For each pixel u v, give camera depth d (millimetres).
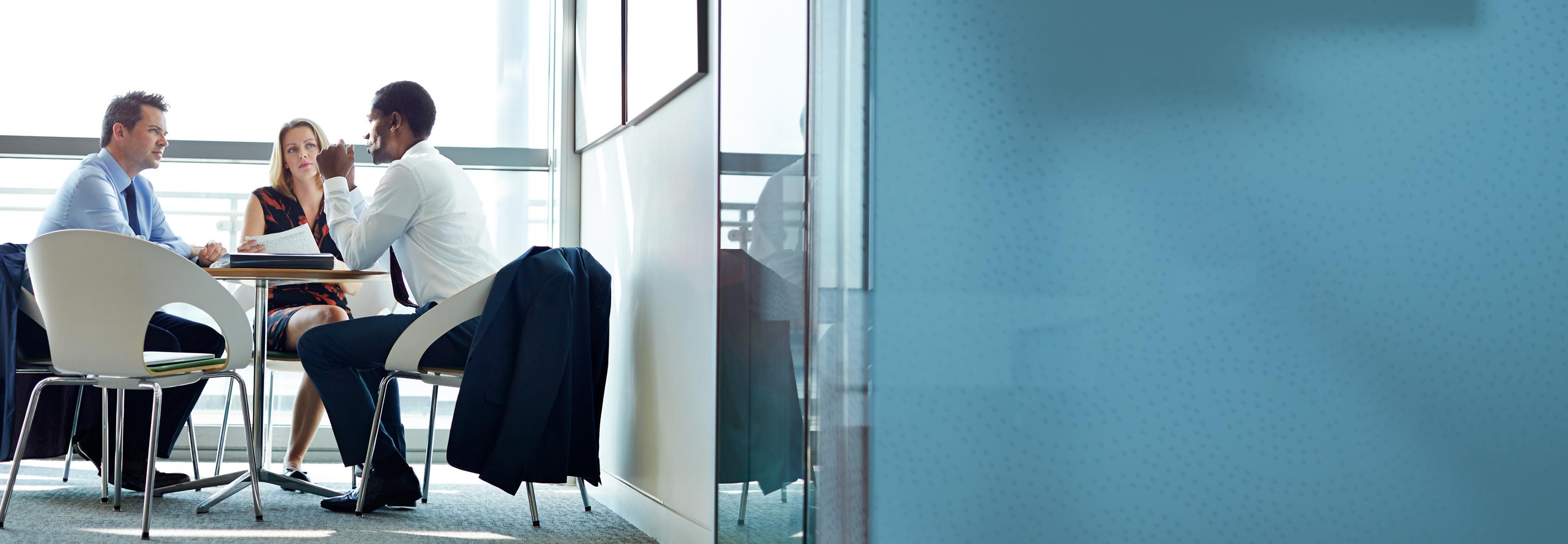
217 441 3875
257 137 3936
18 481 3145
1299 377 1434
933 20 1390
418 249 2881
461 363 2686
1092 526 1396
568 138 3602
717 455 2094
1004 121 1394
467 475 3580
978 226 1384
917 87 1385
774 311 1658
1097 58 1417
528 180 4051
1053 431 1392
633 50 2865
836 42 1390
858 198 1375
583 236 3520
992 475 1375
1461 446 1455
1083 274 1396
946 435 1370
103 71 3832
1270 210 1437
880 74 1383
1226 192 1427
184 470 3494
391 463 2799
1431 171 1461
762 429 1734
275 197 3633
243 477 2879
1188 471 1405
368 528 2525
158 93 3721
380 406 2680
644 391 2748
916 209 1378
